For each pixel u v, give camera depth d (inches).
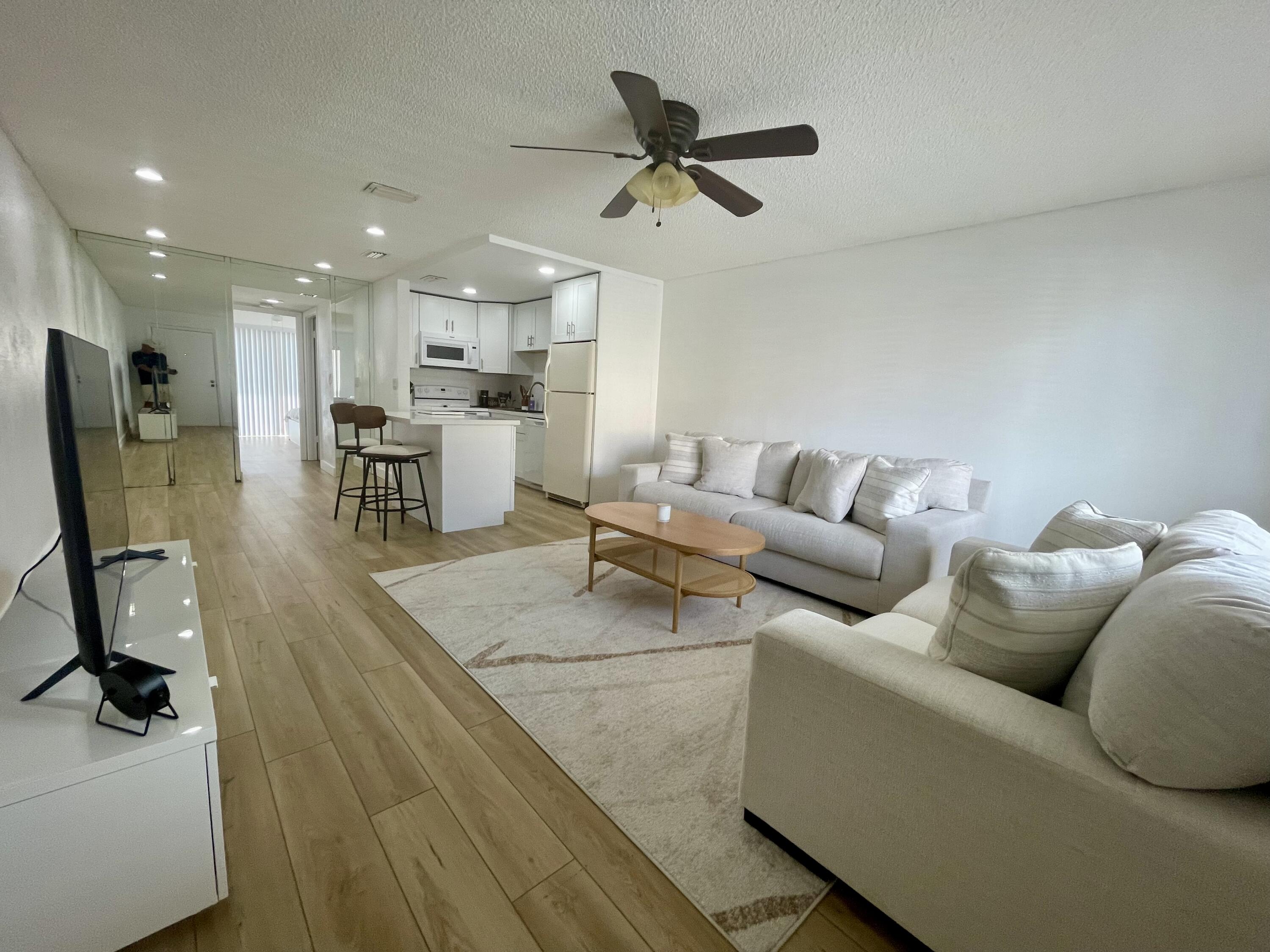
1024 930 35.5
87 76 78.1
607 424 198.5
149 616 59.1
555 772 61.9
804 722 47.3
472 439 160.4
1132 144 86.0
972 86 72.9
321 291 240.4
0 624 57.6
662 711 74.4
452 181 114.5
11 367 84.0
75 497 39.0
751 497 146.0
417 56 72.3
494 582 119.8
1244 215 95.7
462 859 49.8
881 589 106.7
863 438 149.9
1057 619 41.7
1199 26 59.1
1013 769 35.2
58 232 139.0
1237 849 27.4
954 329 131.3
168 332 226.7
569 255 173.8
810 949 42.8
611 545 125.6
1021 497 123.4
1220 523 56.3
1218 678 28.4
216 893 43.0
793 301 163.9
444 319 243.8
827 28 63.4
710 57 70.0
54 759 36.1
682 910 45.8
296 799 55.8
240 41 70.0
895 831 41.9
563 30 66.2
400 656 86.3
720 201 93.7
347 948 41.4
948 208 116.3
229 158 105.5
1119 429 110.0
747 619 106.7
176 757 39.5
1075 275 113.7
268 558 128.3
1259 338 95.6
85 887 37.2
